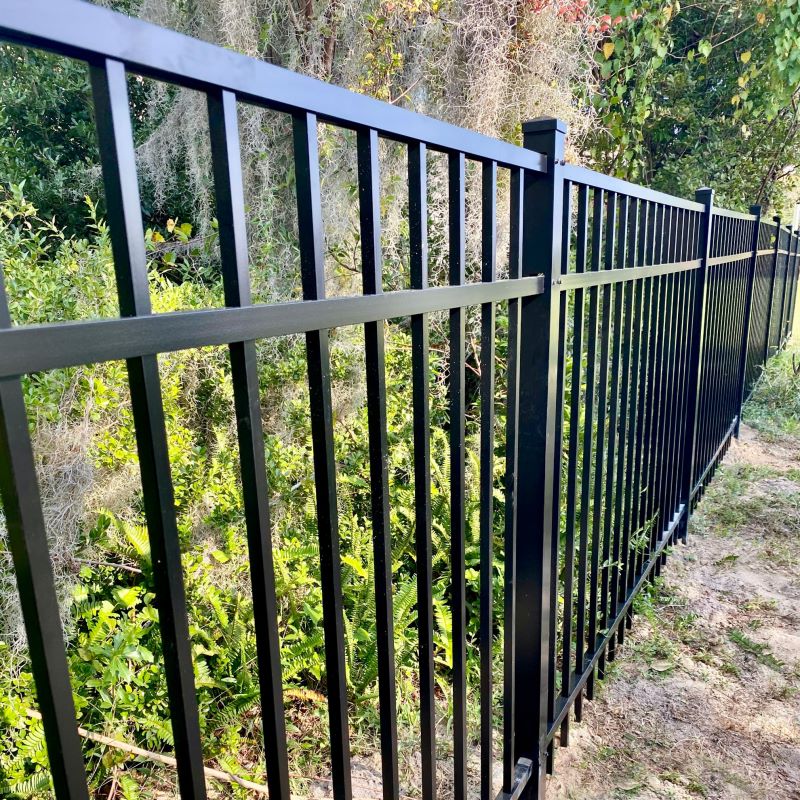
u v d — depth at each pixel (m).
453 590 1.34
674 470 3.35
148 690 1.95
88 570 1.95
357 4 3.29
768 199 7.64
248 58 0.72
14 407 0.52
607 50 4.52
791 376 6.77
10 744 1.66
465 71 3.45
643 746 2.19
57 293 2.44
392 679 1.12
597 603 2.35
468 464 2.94
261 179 3.49
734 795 2.00
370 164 0.93
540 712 1.78
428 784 1.30
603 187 1.83
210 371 2.75
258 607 0.84
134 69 0.62
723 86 6.41
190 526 2.25
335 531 0.94
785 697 2.43
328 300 0.86
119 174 0.60
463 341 1.25
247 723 2.13
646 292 2.38
